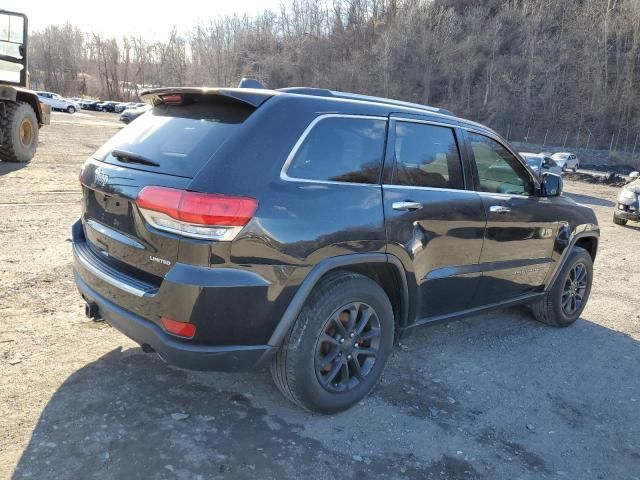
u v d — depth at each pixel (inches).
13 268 205.8
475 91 3496.6
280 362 118.1
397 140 136.2
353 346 127.3
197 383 135.3
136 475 100.8
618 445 128.3
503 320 206.2
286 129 115.1
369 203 124.8
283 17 4052.7
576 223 195.5
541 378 158.9
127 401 124.3
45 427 112.3
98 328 161.6
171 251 106.3
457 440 123.3
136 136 128.6
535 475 114.2
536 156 904.9
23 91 488.4
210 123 118.4
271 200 109.0
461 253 149.6
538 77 3462.1
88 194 132.0
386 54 3358.8
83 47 4943.4
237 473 104.3
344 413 129.3
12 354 141.2
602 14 3695.9
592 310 230.4
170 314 106.6
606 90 3302.2
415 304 140.2
